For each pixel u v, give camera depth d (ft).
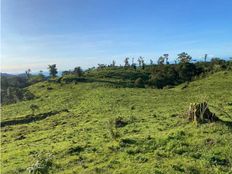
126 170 84.84
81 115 241.55
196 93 315.37
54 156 112.88
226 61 583.17
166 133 115.85
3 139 189.37
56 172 95.61
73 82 515.09
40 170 96.17
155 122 150.82
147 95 321.11
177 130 116.16
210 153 88.28
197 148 94.38
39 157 111.14
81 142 131.03
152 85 498.69
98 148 114.32
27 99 439.63
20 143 162.91
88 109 267.18
